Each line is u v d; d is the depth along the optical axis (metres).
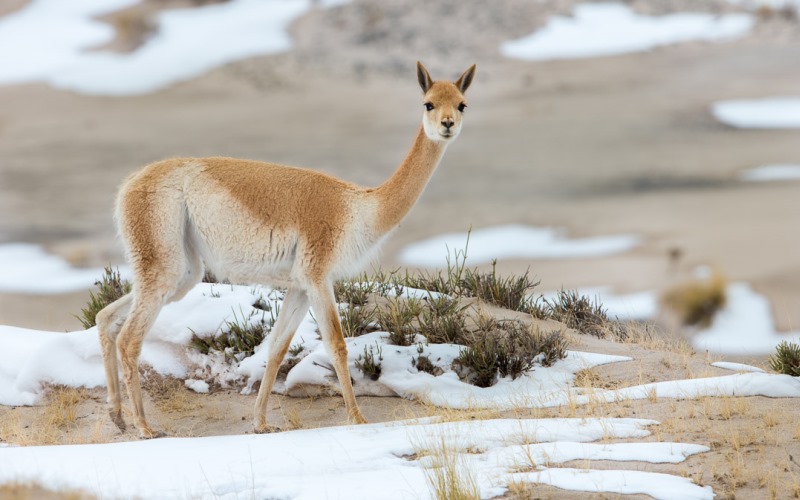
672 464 15.73
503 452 16.50
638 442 17.00
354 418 20.31
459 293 28.22
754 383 20.36
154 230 20.28
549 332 25.78
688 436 17.23
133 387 20.22
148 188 20.44
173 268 20.45
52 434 21.06
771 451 16.17
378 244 21.47
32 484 15.05
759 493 14.44
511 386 22.34
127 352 20.20
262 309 25.86
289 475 15.91
